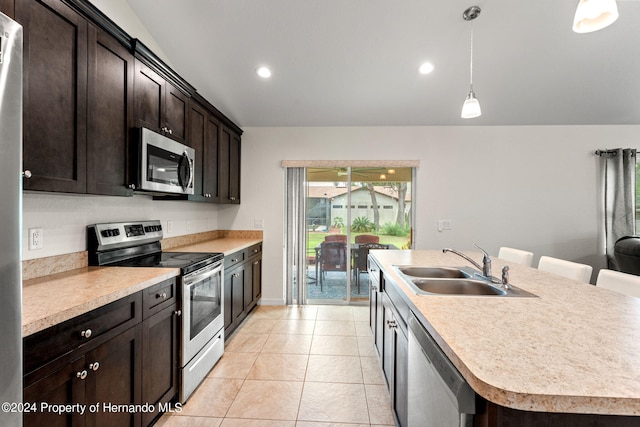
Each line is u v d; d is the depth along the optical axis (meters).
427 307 1.12
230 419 1.69
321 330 2.96
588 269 1.73
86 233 1.83
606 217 3.48
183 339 1.81
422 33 2.30
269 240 3.74
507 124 3.59
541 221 3.60
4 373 0.71
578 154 3.57
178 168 2.18
